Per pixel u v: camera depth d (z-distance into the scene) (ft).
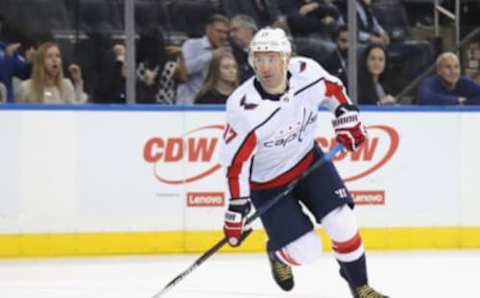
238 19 68.69
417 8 71.92
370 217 64.13
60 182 61.21
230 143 38.45
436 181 64.85
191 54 67.97
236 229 38.81
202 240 62.90
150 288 50.47
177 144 62.39
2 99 65.05
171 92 67.97
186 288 50.29
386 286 50.49
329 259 59.98
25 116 60.70
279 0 70.64
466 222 65.21
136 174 62.08
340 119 40.47
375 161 64.13
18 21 66.28
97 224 61.72
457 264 57.77
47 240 61.21
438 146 64.80
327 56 70.49
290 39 70.28
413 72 71.00
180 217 62.64
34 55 65.05
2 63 64.80
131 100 64.08
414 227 64.69
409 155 64.54
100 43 67.41
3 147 60.49
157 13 68.39
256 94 38.42
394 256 61.16
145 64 67.67
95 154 61.57
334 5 70.90
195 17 69.05
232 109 38.42
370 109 64.08
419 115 64.64
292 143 39.75
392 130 64.34
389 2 71.51
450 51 71.72
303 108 39.22
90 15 67.72
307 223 40.57
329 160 40.70
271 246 41.55
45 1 67.10
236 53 67.92
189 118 62.54
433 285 50.67
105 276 54.29
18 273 55.42
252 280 52.60
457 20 72.02
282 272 45.01
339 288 49.85
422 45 71.41
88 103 66.59
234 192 38.70
